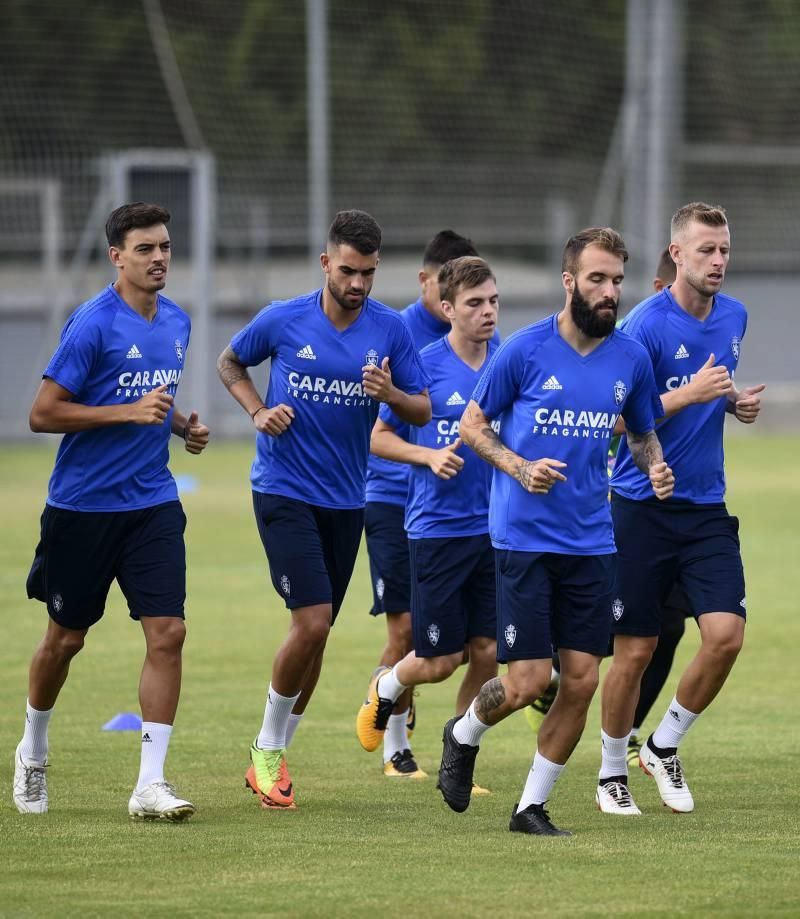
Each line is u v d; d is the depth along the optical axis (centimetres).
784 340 9300
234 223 9131
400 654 2502
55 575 2005
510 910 1507
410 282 10506
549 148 11069
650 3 8819
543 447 1891
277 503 2141
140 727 2575
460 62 11056
